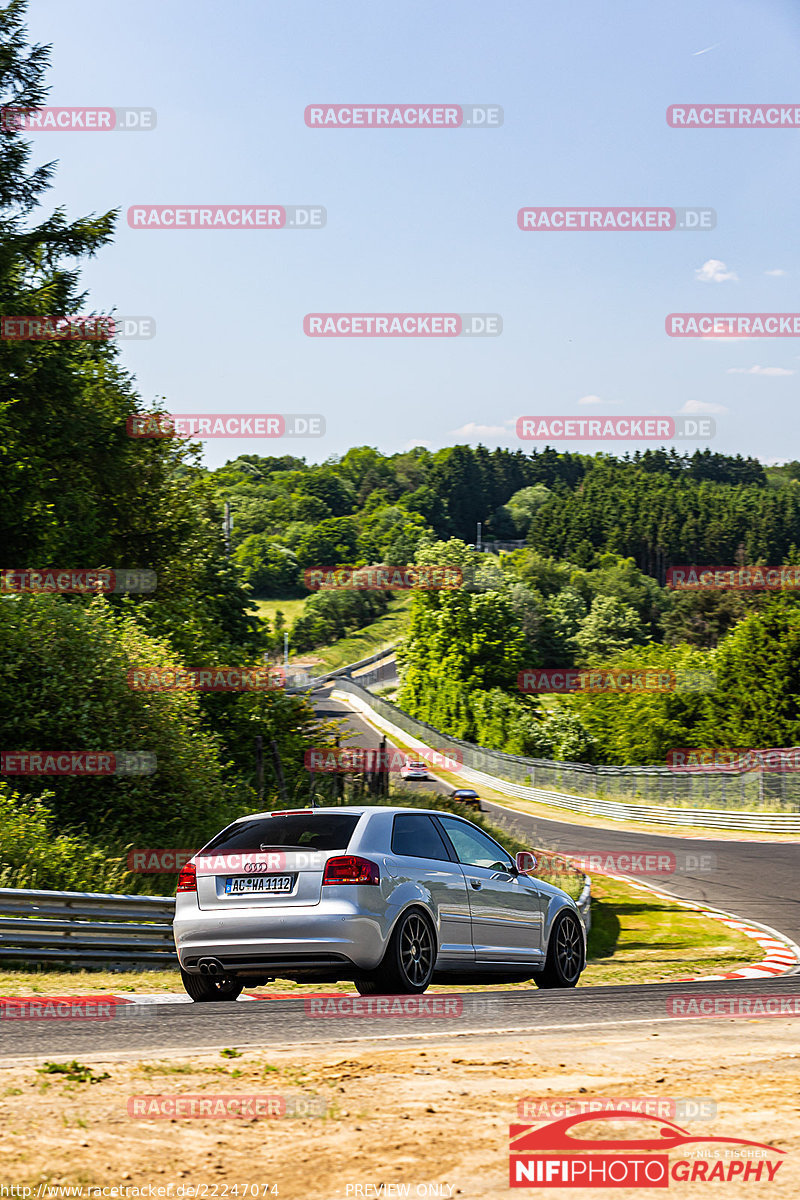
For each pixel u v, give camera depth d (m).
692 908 42.75
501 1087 7.65
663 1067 8.41
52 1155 5.98
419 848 15.57
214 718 47.06
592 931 36.50
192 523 61.97
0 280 52.19
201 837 33.50
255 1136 6.41
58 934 20.42
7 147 53.00
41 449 54.31
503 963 16.50
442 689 181.25
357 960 14.04
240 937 14.41
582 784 109.00
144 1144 6.23
